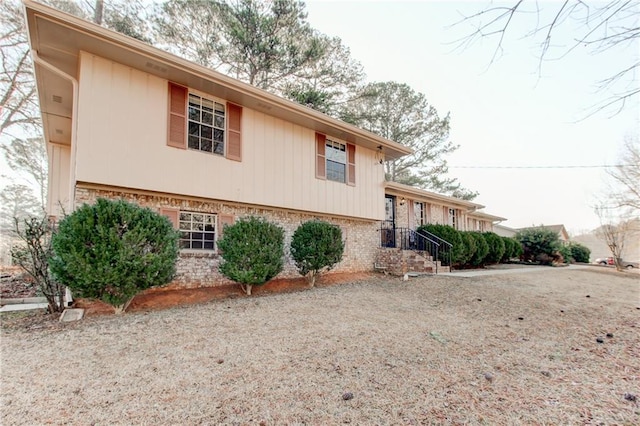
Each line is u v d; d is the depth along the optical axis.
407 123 19.83
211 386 2.79
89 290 4.88
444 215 16.52
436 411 2.48
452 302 6.45
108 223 5.08
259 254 6.80
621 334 4.50
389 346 3.86
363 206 10.94
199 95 7.24
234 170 7.66
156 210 6.80
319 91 14.47
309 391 2.74
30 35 5.38
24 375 2.94
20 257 5.44
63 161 10.27
